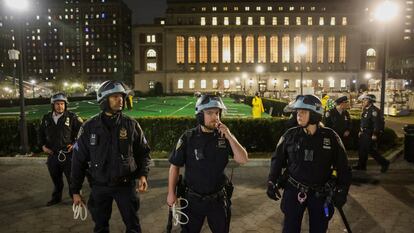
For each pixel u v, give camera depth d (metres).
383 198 7.32
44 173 9.58
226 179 4.05
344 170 4.05
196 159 3.84
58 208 6.86
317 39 105.56
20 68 11.55
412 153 10.51
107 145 4.25
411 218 6.25
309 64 105.88
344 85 105.00
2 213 6.61
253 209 6.73
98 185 4.32
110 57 156.62
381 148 12.55
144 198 7.38
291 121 8.65
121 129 4.31
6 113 36.25
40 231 5.80
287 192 4.17
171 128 11.93
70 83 118.12
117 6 155.12
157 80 107.94
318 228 4.06
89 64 157.75
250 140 11.99
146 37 107.94
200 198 3.86
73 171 4.43
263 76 105.56
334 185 4.09
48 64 159.12
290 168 4.16
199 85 106.69
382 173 9.38
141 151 4.56
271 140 11.97
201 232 5.72
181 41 106.75
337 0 105.25
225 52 107.00
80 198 4.52
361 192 7.73
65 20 157.38
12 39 157.25
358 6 104.88
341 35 105.19
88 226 6.01
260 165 10.32
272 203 7.05
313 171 4.00
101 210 4.43
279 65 106.19
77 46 157.50
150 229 5.87
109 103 4.31
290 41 105.81
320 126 4.17
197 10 107.06
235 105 46.88
